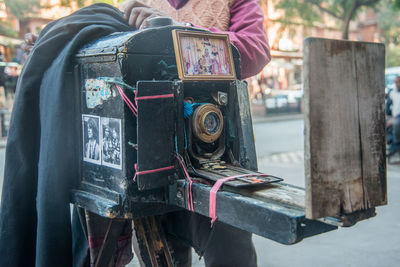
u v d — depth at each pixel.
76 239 1.86
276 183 1.16
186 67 1.28
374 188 1.00
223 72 1.37
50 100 1.43
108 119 1.28
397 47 28.53
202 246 1.55
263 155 7.88
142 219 1.49
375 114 1.01
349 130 0.96
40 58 1.50
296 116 17.73
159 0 1.81
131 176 1.23
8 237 1.53
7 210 1.53
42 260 1.40
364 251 3.08
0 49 13.29
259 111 17.98
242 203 1.03
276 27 20.41
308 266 2.85
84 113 1.39
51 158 1.40
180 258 1.76
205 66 1.32
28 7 11.67
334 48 0.93
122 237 1.77
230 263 1.55
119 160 1.25
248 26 1.69
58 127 1.39
